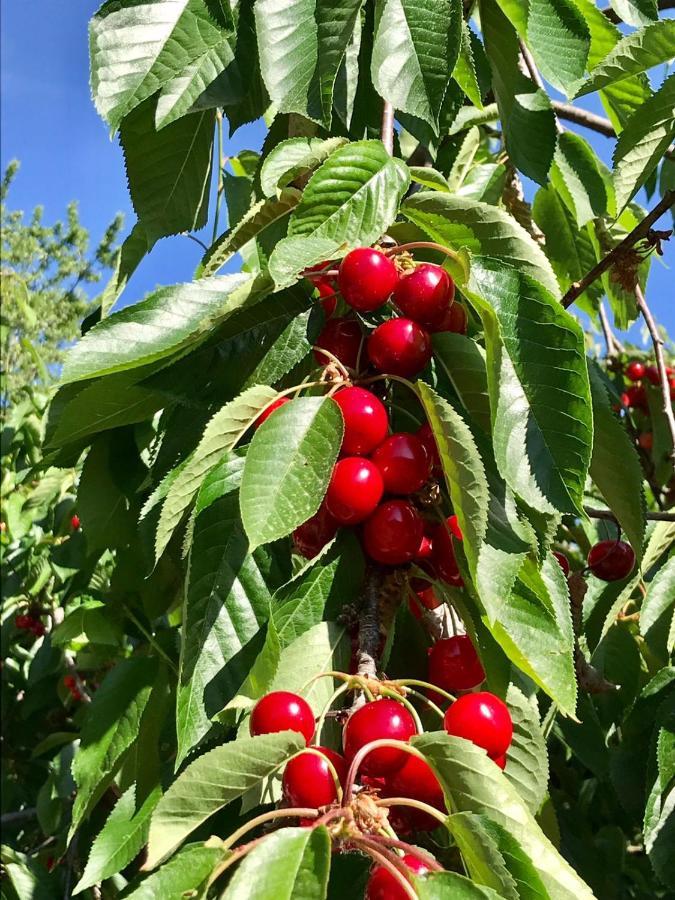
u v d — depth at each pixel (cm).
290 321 44
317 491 34
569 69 55
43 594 125
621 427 46
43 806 84
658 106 51
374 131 59
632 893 88
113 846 46
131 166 58
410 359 40
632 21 59
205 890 26
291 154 49
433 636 42
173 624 73
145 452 61
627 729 63
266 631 38
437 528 40
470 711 33
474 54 60
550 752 89
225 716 36
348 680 33
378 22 46
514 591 37
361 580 38
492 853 27
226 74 53
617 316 85
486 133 88
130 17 47
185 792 29
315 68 47
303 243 40
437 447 37
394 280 41
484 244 45
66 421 44
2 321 149
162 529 37
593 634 71
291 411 36
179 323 41
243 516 33
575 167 69
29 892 77
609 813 89
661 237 61
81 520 56
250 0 54
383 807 28
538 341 40
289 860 25
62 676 115
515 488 38
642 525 47
